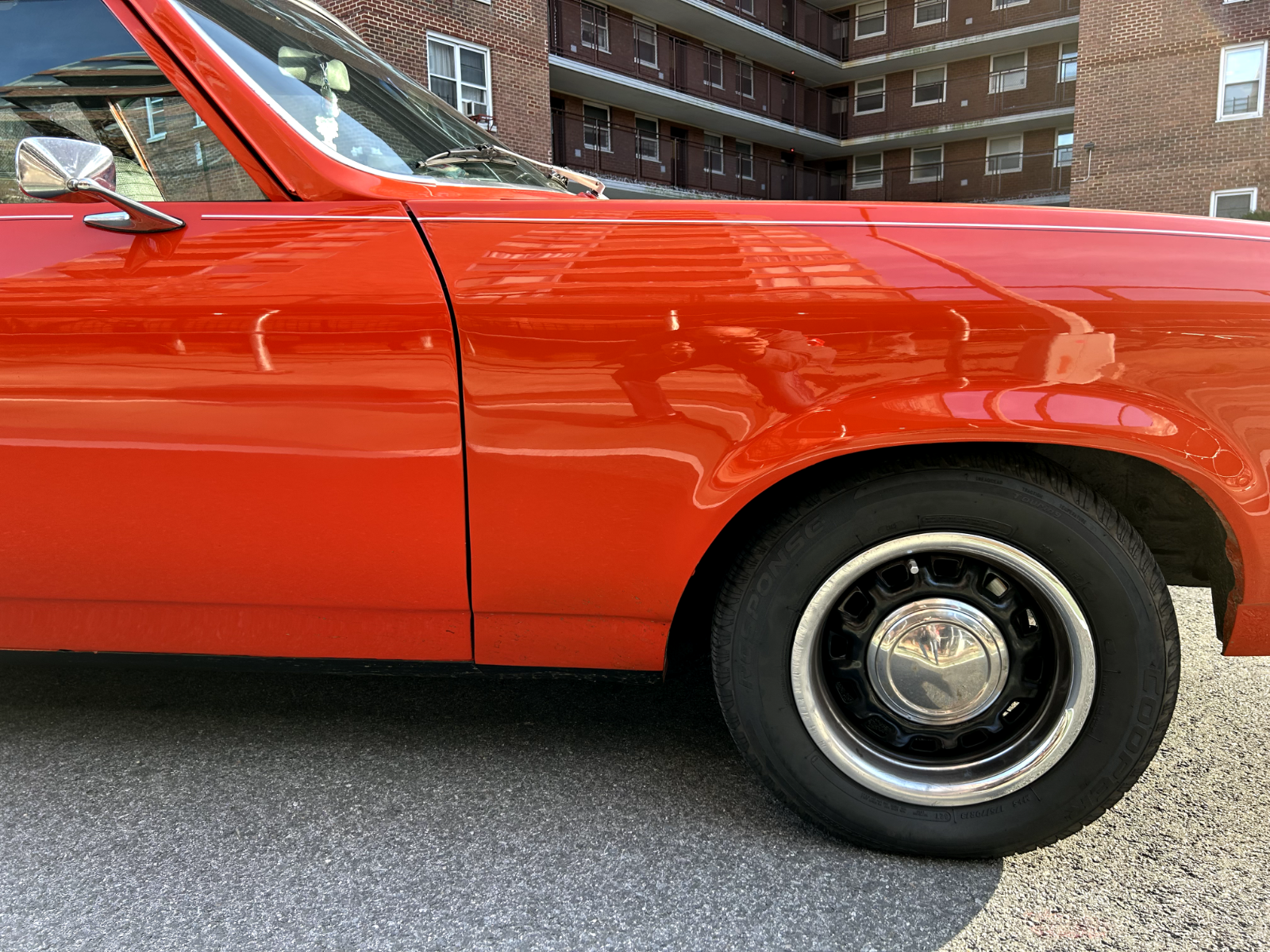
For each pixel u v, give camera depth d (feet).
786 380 4.49
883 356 4.43
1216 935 4.51
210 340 4.71
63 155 4.46
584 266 4.59
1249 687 7.55
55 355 4.81
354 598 5.12
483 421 4.67
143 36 5.11
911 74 96.68
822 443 4.47
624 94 76.18
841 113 102.32
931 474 4.54
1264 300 4.30
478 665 5.29
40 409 4.87
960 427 4.38
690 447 4.59
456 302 4.60
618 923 4.66
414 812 5.74
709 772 6.23
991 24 88.79
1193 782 6.00
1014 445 4.65
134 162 5.31
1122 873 5.04
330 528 4.92
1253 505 4.42
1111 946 4.44
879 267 4.46
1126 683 4.63
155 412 4.80
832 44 97.50
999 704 5.00
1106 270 4.36
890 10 94.27
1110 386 4.35
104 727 7.04
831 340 4.45
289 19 6.08
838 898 4.84
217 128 5.02
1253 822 5.52
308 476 4.82
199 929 4.64
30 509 5.07
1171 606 4.62
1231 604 4.70
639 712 7.23
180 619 5.34
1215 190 61.16
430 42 50.14
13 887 5.00
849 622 5.02
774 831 5.49
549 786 6.06
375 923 4.67
